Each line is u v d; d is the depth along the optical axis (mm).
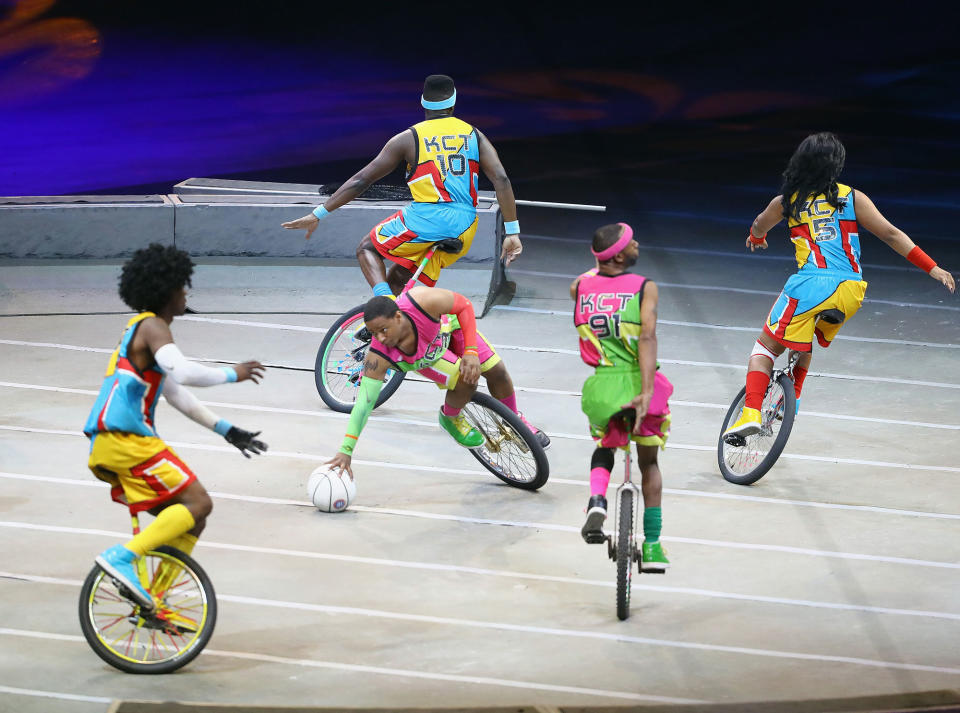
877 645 19984
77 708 17078
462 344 26703
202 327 38406
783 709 16453
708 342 38656
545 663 19141
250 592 21797
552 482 27812
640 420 20656
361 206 42250
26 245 40844
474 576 22781
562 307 42188
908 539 24750
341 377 32844
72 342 36781
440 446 29906
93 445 18609
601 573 23047
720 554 23969
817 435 30922
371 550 23859
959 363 36969
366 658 19250
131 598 18188
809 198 27234
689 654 19531
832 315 27234
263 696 17797
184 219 41656
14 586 21578
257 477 27469
